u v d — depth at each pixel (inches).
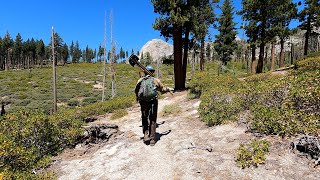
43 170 225.3
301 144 196.9
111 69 1604.3
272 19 1106.7
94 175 207.0
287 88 295.6
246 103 309.7
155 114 253.0
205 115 317.4
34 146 252.7
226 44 1913.1
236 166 195.2
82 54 6840.6
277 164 189.3
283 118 240.7
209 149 225.5
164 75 2723.9
